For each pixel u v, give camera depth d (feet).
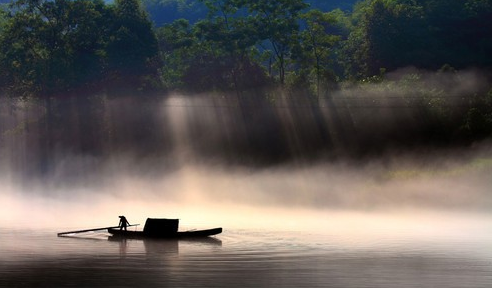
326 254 112.57
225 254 112.88
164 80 387.96
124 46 342.23
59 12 347.77
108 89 343.26
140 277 92.63
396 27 403.95
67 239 135.33
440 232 145.69
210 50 370.73
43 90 348.59
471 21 418.92
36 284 88.48
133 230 152.25
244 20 368.68
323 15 359.46
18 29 346.13
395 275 93.91
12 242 130.41
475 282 89.61
